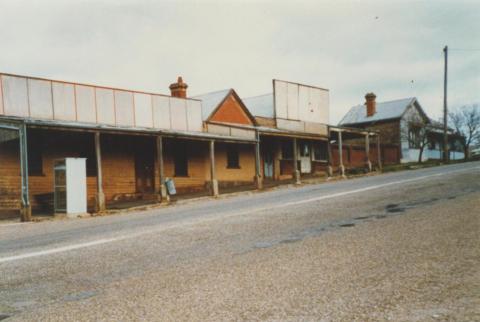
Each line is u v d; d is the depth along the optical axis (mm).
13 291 5723
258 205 14688
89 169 22000
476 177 19234
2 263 7387
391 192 15688
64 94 20359
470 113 53281
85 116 21016
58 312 4816
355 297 4809
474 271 5543
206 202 19156
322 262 6371
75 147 21438
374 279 5426
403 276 5484
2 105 18469
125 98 22688
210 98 29234
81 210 16812
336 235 8352
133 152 23922
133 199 23547
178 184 25828
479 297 4648
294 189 22328
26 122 15938
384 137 47344
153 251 7836
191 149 26578
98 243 8953
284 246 7641
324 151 35906
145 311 4703
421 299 4660
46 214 17641
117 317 4566
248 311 4547
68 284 5945
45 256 7844
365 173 32250
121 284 5809
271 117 31984
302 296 4926
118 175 23219
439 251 6637
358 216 10609
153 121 23781
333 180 27938
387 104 49625
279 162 31781
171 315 4547
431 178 20688
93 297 5301
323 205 13258
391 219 9789
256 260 6723
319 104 35344
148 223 11984
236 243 8164
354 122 49438
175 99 24906
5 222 15477
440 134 50625
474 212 9922
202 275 6027
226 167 28469
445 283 5141
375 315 4285
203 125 26297
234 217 11766
